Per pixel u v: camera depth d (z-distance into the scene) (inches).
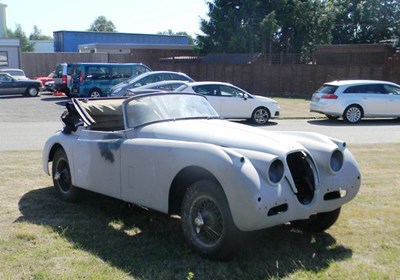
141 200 188.2
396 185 277.1
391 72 1043.3
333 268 161.8
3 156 348.8
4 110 732.7
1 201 234.5
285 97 1092.5
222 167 156.6
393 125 618.5
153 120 203.2
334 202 182.2
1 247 173.6
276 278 153.4
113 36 1768.0
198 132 187.0
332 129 569.3
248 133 185.9
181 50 1365.7
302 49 1435.8
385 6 1445.6
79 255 168.4
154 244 180.5
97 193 229.9
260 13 1382.9
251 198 152.3
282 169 163.5
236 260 166.4
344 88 649.6
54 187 250.1
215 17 1371.8
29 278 149.3
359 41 1537.9
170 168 174.1
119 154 195.9
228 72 1187.9
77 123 232.5
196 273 156.0
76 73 882.1
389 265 164.9
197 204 168.2
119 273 154.3
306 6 1401.3
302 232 197.3
